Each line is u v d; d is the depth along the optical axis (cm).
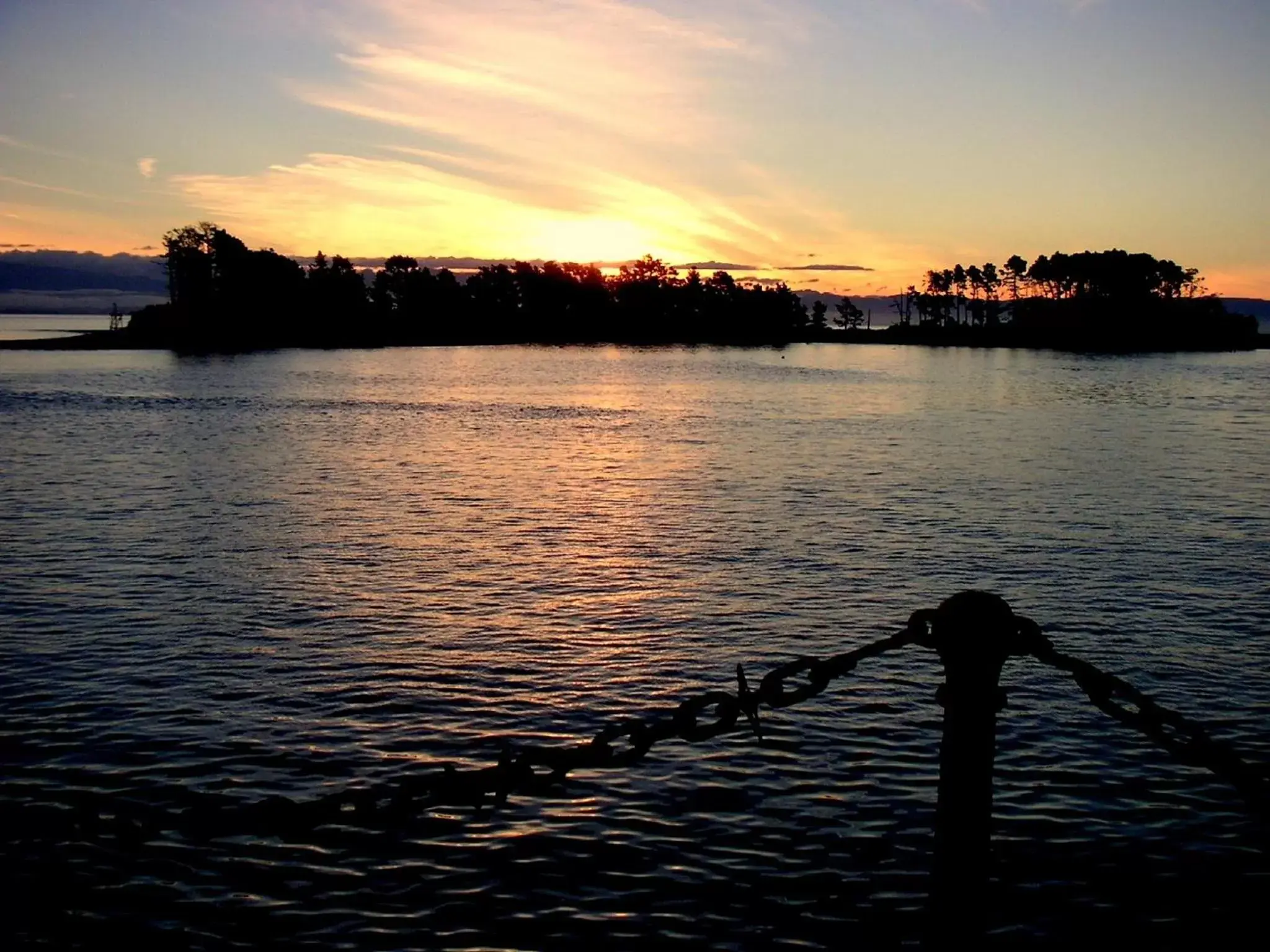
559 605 3028
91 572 3403
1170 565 3519
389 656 2575
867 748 2022
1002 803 1808
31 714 2186
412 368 16850
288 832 633
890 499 4872
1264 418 9288
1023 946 1445
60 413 9138
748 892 1556
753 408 10219
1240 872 1605
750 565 3509
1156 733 558
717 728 607
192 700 2275
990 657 518
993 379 15088
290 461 6259
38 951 1428
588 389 12638
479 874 1603
